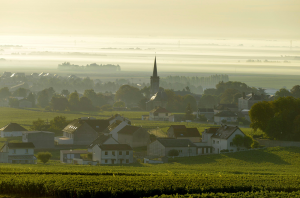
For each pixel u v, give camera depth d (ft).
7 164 407.85
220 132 554.87
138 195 233.96
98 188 232.12
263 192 236.22
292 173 364.17
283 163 447.42
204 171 368.48
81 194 225.97
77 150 529.04
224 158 479.00
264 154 488.02
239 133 533.55
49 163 451.94
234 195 227.40
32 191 234.17
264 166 430.61
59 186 232.73
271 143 550.36
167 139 529.45
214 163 452.35
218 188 247.50
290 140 555.69
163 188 239.50
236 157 481.46
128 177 272.92
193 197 222.69
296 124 555.28
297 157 470.39
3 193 234.79
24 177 254.27
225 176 292.81
